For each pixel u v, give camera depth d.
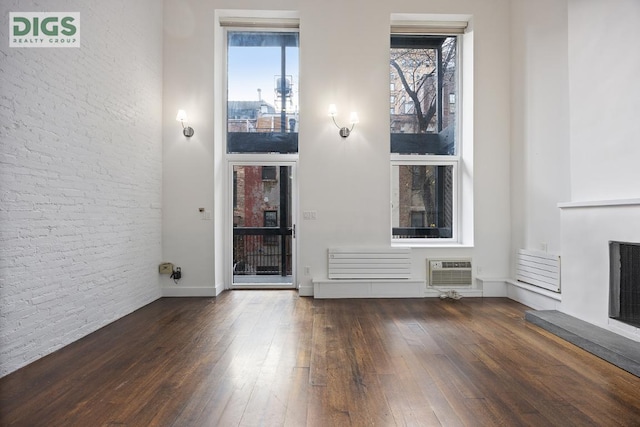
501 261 4.71
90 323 3.21
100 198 3.36
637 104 2.71
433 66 5.08
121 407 1.96
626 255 2.84
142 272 4.14
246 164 5.09
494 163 4.71
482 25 4.71
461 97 5.00
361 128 4.70
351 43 4.70
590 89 3.17
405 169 5.04
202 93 4.66
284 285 5.10
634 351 2.50
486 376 2.34
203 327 3.36
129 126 3.87
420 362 2.56
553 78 3.83
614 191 2.93
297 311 3.92
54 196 2.78
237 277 5.12
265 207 5.12
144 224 4.19
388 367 2.47
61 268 2.86
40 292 2.64
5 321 2.35
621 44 2.84
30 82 2.55
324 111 4.68
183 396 2.08
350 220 4.69
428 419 1.85
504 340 3.00
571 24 3.37
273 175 5.11
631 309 2.81
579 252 3.28
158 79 4.53
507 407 1.97
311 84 4.68
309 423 1.82
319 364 2.53
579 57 3.28
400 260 4.61
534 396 2.08
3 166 2.33
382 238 4.70
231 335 3.14
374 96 4.70
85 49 3.14
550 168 3.90
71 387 2.19
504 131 4.71
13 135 2.41
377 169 4.70
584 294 3.23
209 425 1.80
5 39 2.35
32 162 2.57
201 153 4.66
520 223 4.47
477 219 4.71
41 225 2.65
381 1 4.70
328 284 4.55
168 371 2.41
